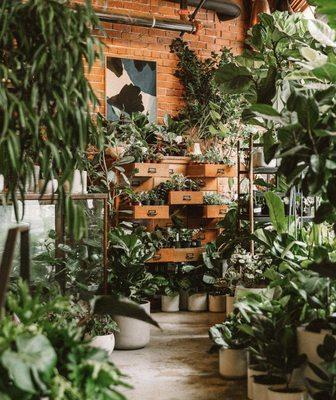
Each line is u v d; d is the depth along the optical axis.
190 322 5.32
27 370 1.67
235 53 7.11
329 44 3.25
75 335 1.99
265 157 2.72
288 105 2.51
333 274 2.58
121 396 1.87
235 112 6.56
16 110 2.22
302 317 3.10
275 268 4.13
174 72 6.71
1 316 1.76
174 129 6.44
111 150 5.79
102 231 4.09
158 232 5.85
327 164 2.39
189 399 3.27
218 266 5.88
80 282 3.96
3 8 2.24
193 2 6.58
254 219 5.30
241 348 3.60
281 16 4.07
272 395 2.79
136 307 2.14
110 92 6.40
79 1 6.06
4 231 3.64
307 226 4.97
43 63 2.16
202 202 6.15
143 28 6.57
